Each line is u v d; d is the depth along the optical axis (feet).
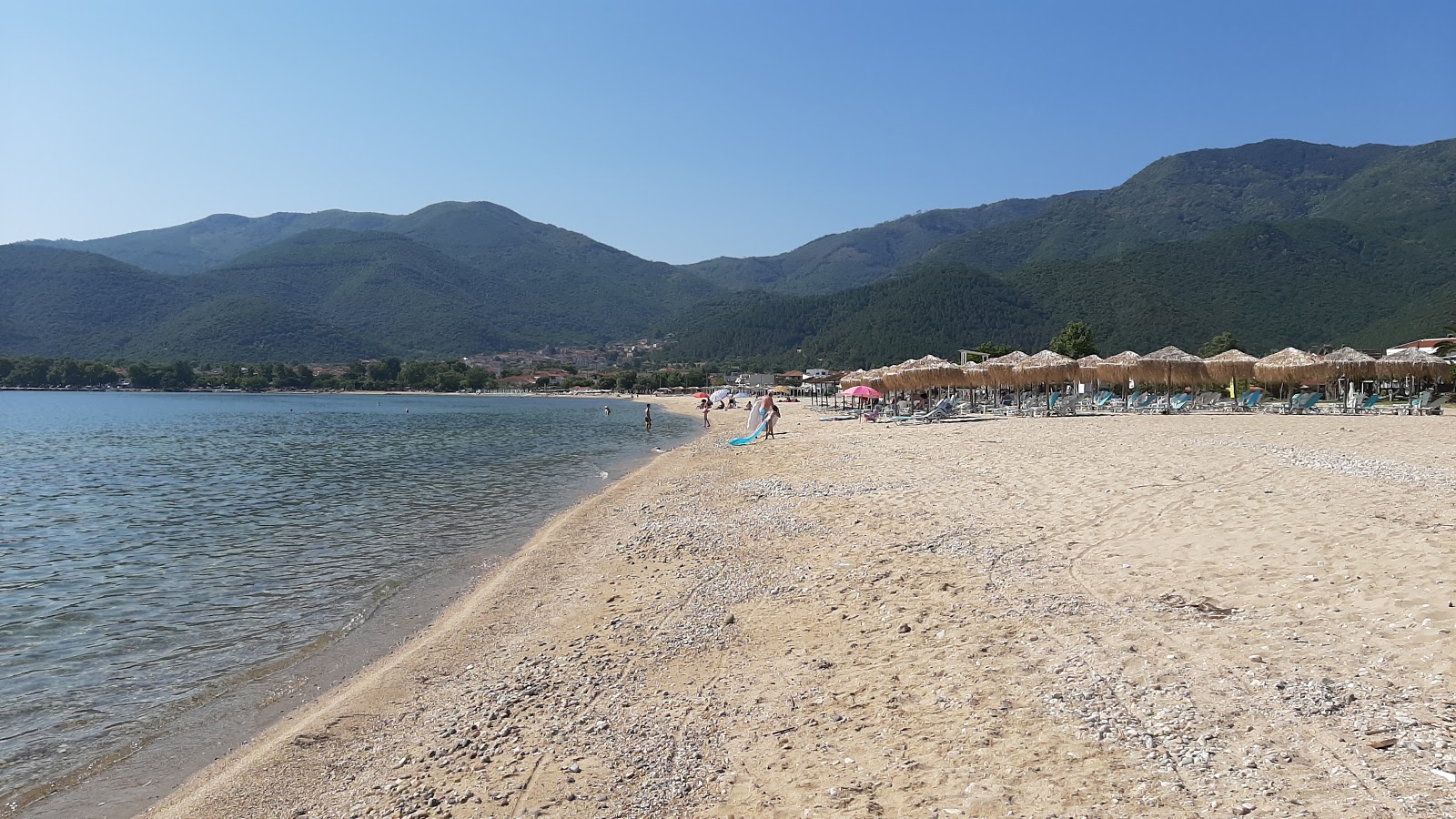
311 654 30.76
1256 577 25.89
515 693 24.49
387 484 81.46
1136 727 16.60
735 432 146.41
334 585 40.81
